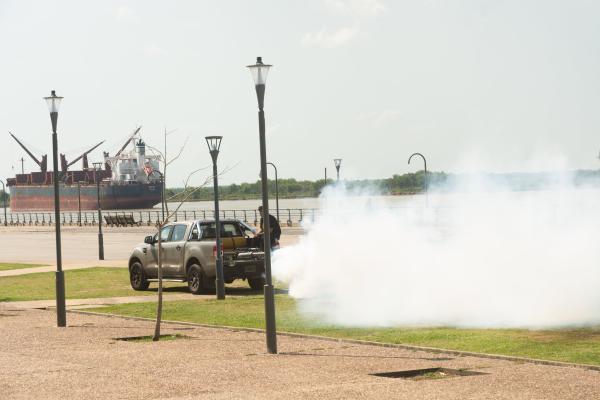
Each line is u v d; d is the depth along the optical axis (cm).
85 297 2708
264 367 1379
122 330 1902
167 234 2850
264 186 1590
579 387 1156
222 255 2653
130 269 2950
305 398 1121
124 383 1266
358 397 1121
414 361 1402
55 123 2109
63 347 1661
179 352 1563
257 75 1608
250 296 2600
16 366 1440
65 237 7350
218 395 1160
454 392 1141
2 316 2233
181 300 2525
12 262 4462
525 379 1219
